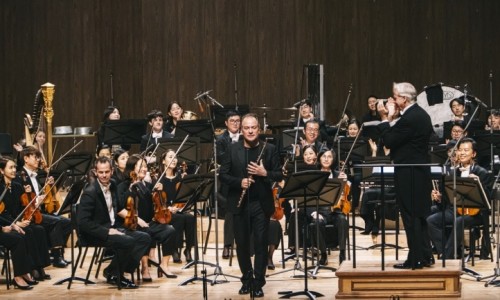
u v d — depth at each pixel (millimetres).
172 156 11945
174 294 9852
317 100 17625
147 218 11180
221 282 10516
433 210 11914
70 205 11133
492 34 19453
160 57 19891
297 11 19703
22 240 10391
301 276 10672
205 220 14062
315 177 9422
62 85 19922
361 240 13508
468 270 10578
